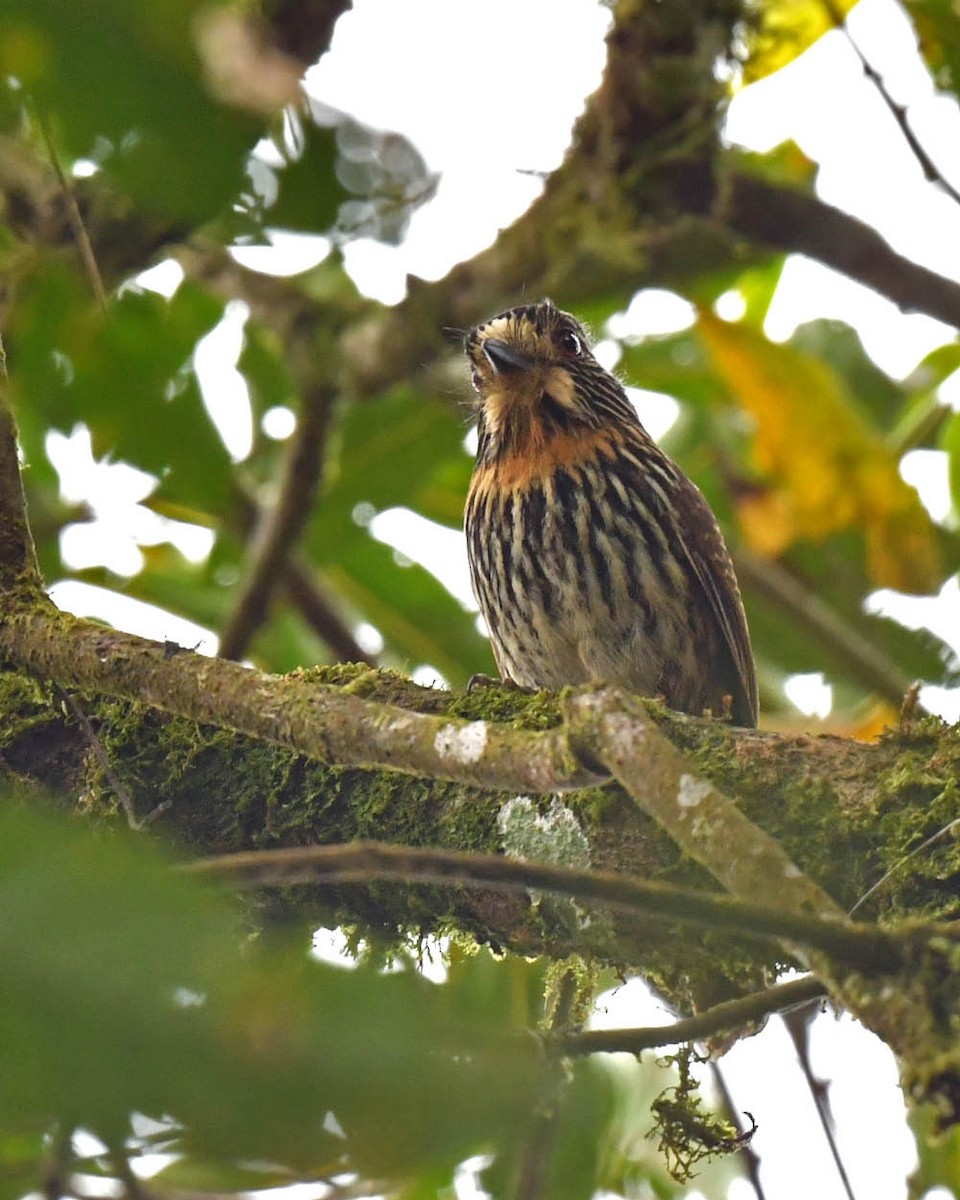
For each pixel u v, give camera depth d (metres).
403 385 10.92
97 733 6.53
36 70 2.68
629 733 4.34
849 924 3.84
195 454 10.74
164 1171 4.02
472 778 4.77
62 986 2.04
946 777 5.16
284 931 6.38
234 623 10.38
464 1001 6.66
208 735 6.40
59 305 9.95
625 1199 8.70
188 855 6.35
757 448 11.29
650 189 9.50
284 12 5.35
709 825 4.13
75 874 2.09
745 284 12.26
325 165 4.17
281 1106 2.11
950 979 3.79
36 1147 4.99
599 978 7.66
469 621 11.93
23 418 10.79
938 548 12.04
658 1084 8.71
